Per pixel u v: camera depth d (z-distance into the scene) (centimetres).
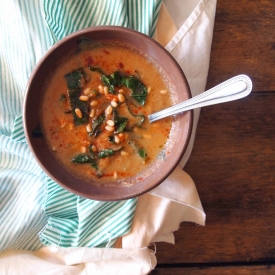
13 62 41
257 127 46
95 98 38
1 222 43
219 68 45
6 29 40
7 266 43
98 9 40
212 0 40
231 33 44
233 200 47
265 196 47
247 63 45
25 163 44
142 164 39
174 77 37
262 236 47
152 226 43
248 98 46
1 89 42
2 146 44
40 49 41
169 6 42
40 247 44
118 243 44
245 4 44
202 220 45
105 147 39
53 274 43
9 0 39
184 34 41
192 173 46
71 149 39
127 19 40
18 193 44
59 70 38
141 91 38
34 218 43
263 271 47
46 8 39
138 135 39
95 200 39
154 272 47
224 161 46
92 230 43
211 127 46
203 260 47
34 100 37
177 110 36
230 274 47
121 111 38
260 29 44
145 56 38
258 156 46
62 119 38
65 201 42
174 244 47
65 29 40
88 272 44
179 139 37
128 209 42
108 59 38
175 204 44
